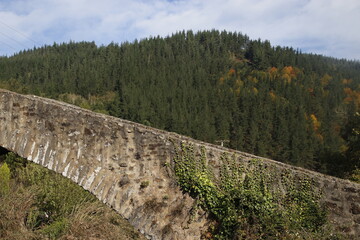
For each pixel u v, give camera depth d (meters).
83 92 85.19
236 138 58.09
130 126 7.91
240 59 131.88
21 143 8.70
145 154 7.81
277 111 70.31
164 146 7.77
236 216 7.21
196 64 114.38
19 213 11.70
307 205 7.20
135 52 117.56
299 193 7.28
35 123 8.62
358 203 7.02
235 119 66.88
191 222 7.46
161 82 91.44
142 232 7.66
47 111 8.51
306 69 107.50
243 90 83.50
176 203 7.60
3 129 8.87
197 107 75.25
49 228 11.77
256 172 7.48
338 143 53.81
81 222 11.95
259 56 115.69
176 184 7.65
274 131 62.38
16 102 8.79
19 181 15.80
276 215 7.17
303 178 7.31
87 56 114.19
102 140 8.05
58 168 8.35
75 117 8.27
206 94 82.81
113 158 7.95
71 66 100.81
